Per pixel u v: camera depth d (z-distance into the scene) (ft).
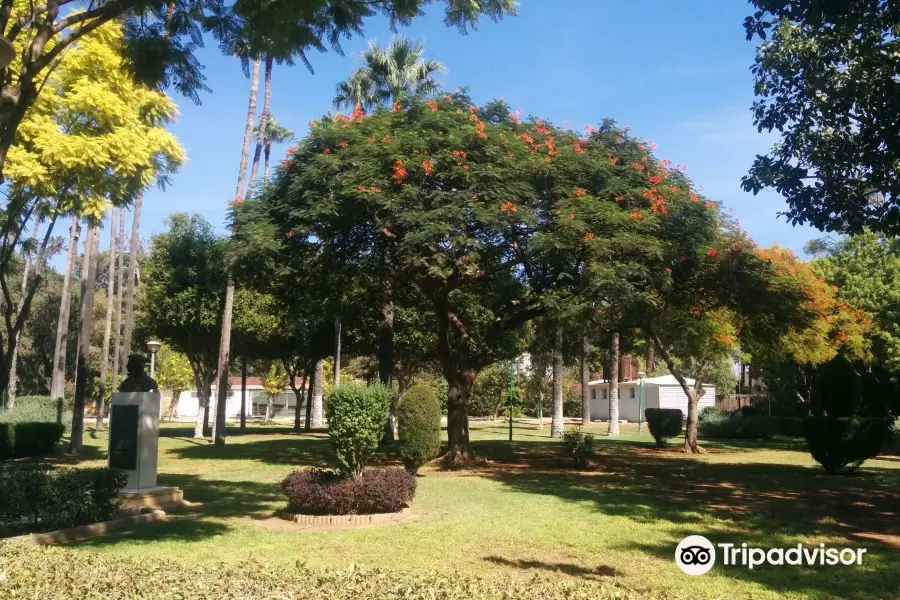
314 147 54.03
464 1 25.80
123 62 26.91
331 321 98.48
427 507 35.24
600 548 26.05
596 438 95.91
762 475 51.55
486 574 21.38
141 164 43.19
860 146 36.70
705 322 70.74
